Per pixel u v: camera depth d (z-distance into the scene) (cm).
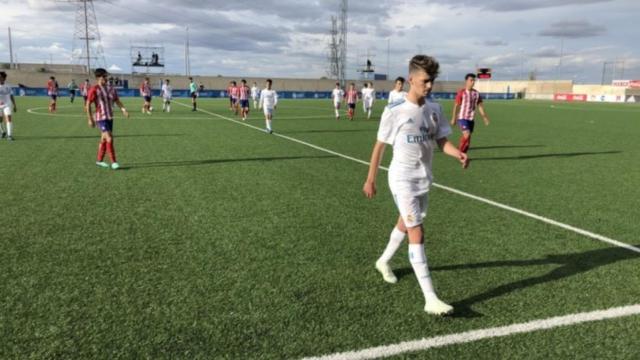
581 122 2327
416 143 336
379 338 296
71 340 292
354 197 683
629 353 282
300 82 7144
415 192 340
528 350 284
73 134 1477
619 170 948
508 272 410
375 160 350
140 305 339
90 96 858
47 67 7494
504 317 327
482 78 8456
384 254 386
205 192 704
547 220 575
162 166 925
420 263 334
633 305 346
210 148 1196
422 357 276
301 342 291
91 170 872
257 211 600
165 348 283
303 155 1102
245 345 287
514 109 3669
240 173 862
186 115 2478
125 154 1077
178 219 560
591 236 514
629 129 1925
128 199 655
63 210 593
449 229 534
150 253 446
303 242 483
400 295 361
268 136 1516
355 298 355
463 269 416
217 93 5612
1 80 1288
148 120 2108
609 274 407
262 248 463
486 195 712
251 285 376
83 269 405
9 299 346
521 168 963
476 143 1417
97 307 336
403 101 338
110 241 479
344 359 272
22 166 905
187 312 329
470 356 277
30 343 288
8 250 449
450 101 5441
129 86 6188
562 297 360
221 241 483
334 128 1870
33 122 1897
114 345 287
